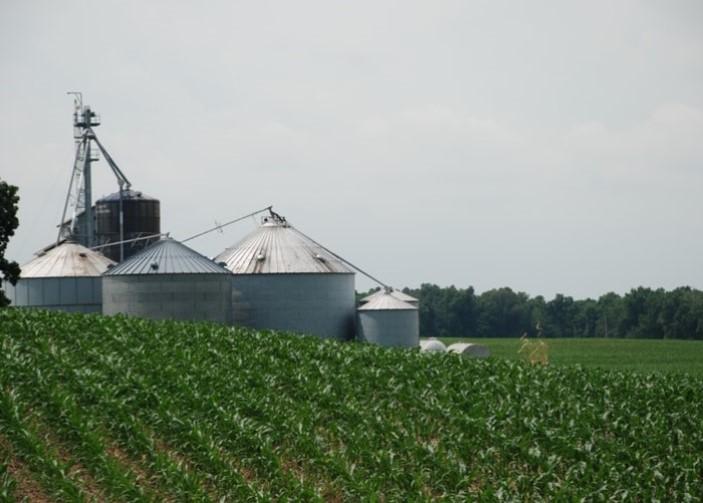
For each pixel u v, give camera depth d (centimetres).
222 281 9294
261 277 9906
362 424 5188
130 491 4119
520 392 5934
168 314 9062
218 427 4931
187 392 5372
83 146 12769
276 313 9900
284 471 4584
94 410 5056
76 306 10344
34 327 6556
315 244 10494
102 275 9288
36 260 10669
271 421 5081
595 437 5169
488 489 4284
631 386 6203
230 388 5578
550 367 6738
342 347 7006
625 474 4681
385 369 6272
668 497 4644
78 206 12838
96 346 6322
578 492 4419
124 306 9069
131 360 6050
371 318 10269
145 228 12669
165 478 4309
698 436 5275
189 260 9262
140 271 9088
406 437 4912
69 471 4366
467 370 6475
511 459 4884
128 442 4700
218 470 4444
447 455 4797
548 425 5309
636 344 17825
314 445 4738
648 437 5169
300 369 6109
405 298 10931
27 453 4441
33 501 4100
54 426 4828
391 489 4391
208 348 6625
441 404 5528
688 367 12131
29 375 5284
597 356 14312
